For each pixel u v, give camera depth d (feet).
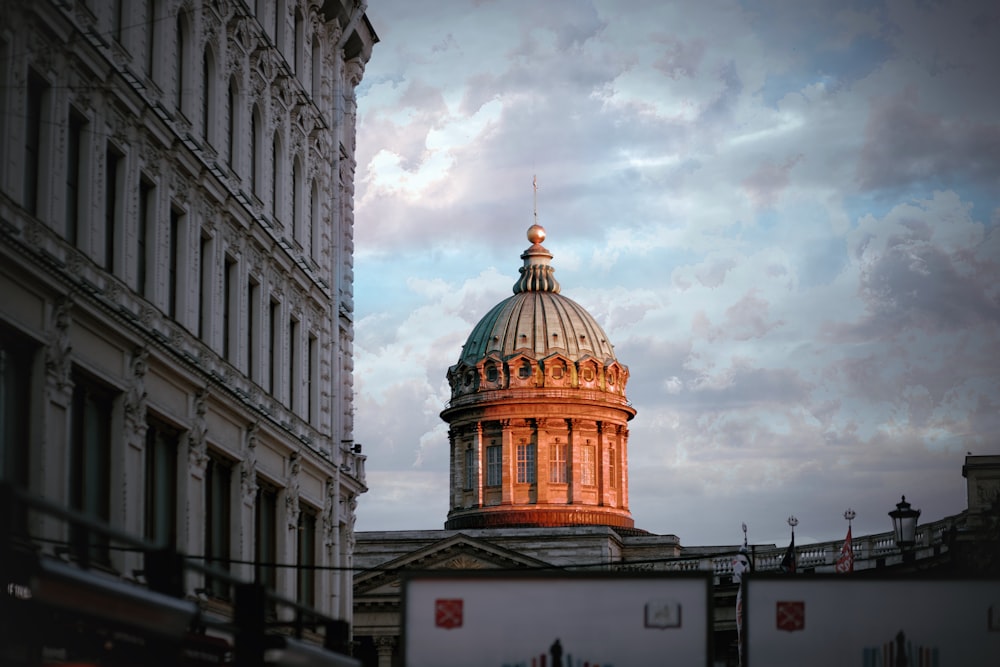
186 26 157.48
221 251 165.89
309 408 207.82
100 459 133.80
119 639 89.92
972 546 182.91
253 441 173.27
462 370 550.36
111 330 132.05
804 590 95.66
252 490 173.27
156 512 146.00
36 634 91.40
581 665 92.79
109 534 75.72
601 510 529.45
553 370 540.52
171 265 153.58
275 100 188.85
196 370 152.35
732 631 394.52
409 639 93.09
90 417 131.64
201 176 157.99
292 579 190.90
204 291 162.40
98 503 133.08
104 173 134.51
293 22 198.90
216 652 108.99
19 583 86.69
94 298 127.24
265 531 184.24
